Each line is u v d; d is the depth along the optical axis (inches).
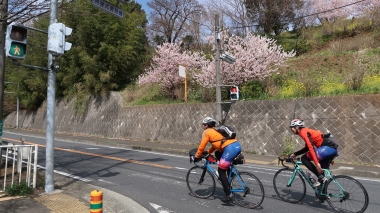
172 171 363.3
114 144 669.3
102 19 901.8
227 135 225.0
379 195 262.8
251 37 650.2
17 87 1253.1
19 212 202.7
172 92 786.2
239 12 1093.1
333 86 541.0
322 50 816.3
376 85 477.7
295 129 228.8
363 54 682.2
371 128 422.9
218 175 234.1
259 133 536.1
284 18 1047.6
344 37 853.8
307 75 657.0
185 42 1309.1
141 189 279.6
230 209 223.0
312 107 490.0
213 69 636.1
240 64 613.9
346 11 1010.7
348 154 432.5
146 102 821.2
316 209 222.5
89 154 510.0
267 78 639.8
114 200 242.2
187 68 745.6
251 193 226.1
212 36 665.0
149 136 738.8
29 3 281.0
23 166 352.2
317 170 222.5
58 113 1082.7
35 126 1187.9
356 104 447.5
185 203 237.3
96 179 320.5
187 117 671.1
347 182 213.9
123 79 994.7
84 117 963.3
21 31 232.5
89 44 915.4
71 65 967.0
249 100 577.6
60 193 255.3
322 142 221.8
